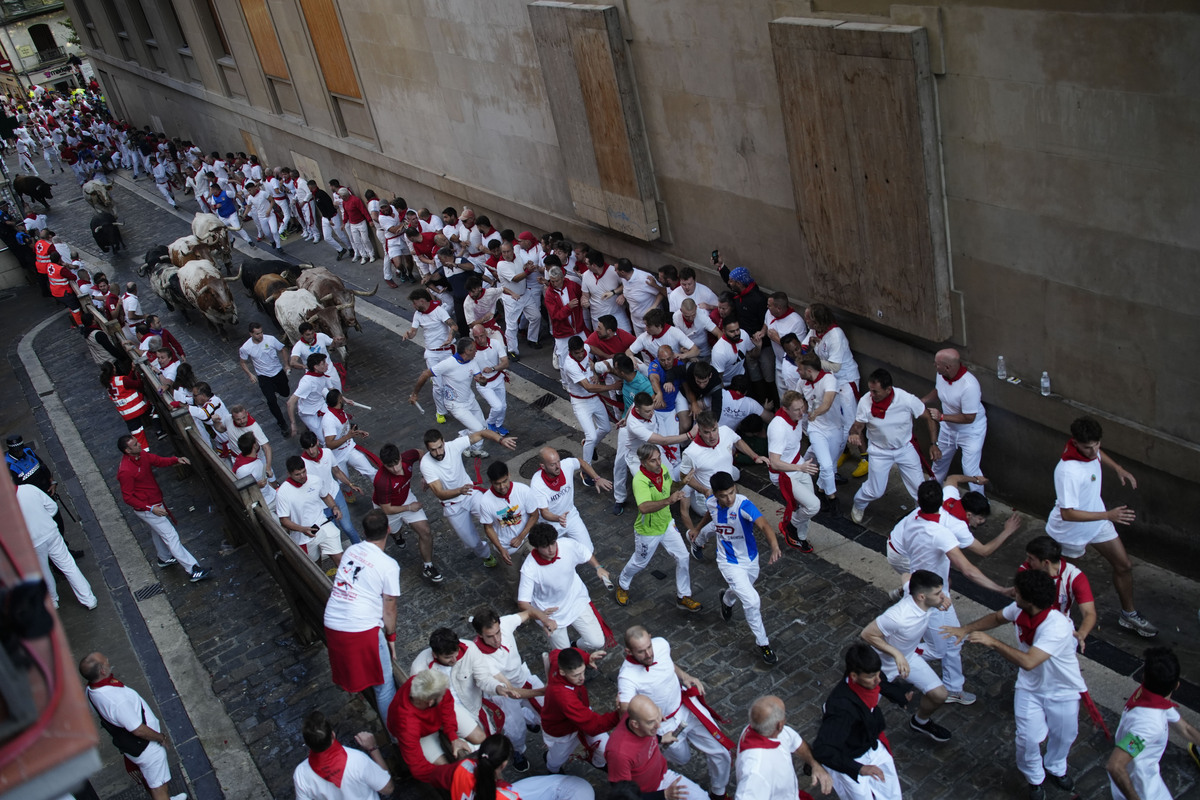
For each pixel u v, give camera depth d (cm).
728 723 770
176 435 1302
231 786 817
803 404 893
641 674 650
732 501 774
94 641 1040
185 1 2747
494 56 1501
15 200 2956
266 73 2462
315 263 2120
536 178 1546
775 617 878
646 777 626
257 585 1088
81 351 1950
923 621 664
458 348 1156
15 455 1195
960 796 679
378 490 961
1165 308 742
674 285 1198
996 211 837
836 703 614
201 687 941
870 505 1003
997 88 789
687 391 1059
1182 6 646
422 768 657
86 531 1259
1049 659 618
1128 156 720
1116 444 822
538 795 668
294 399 1227
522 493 893
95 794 773
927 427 1026
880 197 914
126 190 3181
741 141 1088
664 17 1110
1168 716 576
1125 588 769
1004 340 887
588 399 1096
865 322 1033
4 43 5766
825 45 896
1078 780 677
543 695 715
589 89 1259
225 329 1808
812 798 659
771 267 1138
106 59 3775
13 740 263
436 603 988
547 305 1342
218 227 1991
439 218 1775
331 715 873
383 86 1911
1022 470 934
